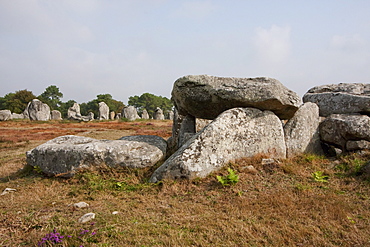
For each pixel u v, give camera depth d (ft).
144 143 25.99
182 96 28.19
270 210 15.60
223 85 26.32
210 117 30.27
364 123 25.77
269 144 25.49
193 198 18.08
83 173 23.24
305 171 22.54
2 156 41.24
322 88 36.22
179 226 14.01
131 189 20.48
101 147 23.94
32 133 80.33
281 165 22.90
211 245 12.16
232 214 15.35
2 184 23.41
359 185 19.11
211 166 21.94
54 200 18.63
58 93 326.03
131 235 12.99
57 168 24.40
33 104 154.20
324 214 14.90
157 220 14.79
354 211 15.39
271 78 26.58
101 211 16.17
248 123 24.90
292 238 12.74
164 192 19.27
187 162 21.13
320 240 12.35
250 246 12.14
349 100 30.99
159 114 178.60
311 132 28.68
